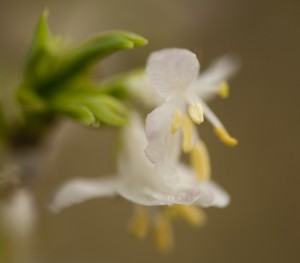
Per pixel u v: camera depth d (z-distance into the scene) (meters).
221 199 0.12
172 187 0.12
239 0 0.22
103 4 0.21
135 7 0.21
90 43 0.12
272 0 0.23
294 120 0.22
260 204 0.22
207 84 0.13
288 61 0.23
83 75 0.13
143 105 0.13
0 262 0.13
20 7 0.20
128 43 0.12
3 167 0.13
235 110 0.22
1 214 0.13
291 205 0.22
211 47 0.22
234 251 0.21
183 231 0.21
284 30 0.23
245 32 0.23
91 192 0.12
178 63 0.11
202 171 0.12
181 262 0.21
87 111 0.12
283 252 0.21
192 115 0.12
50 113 0.13
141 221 0.13
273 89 0.22
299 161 0.22
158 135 0.11
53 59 0.12
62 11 0.20
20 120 0.13
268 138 0.22
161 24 0.21
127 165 0.13
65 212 0.21
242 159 0.22
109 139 0.22
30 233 0.13
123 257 0.21
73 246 0.21
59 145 0.14
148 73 0.11
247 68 0.23
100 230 0.21
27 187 0.13
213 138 0.22
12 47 0.20
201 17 0.22
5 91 0.13
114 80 0.13
